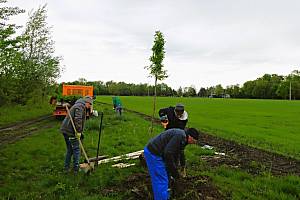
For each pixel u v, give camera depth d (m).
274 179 9.24
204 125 27.45
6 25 20.27
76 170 9.23
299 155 14.70
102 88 144.00
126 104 62.94
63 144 14.20
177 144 6.52
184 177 8.05
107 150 12.89
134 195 7.30
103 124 20.59
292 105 68.75
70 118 9.29
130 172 9.12
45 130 19.48
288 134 22.39
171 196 7.05
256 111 48.19
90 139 15.30
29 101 36.66
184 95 182.00
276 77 160.75
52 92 40.16
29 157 11.55
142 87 148.88
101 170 9.37
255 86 154.25
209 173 9.27
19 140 15.61
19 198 7.34
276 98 149.25
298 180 9.17
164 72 17.55
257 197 7.64
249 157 13.11
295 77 146.88
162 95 156.88
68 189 7.86
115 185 8.09
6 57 24.83
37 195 7.55
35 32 35.97
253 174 10.00
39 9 36.16
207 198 7.08
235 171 10.02
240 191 7.95
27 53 35.69
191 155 12.03
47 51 37.66
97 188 7.96
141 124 23.39
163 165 6.68
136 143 14.63
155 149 6.67
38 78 36.31
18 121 24.91
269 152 14.67
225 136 20.38
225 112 45.50
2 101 30.56
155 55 17.22
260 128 25.84
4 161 10.88
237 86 169.62
